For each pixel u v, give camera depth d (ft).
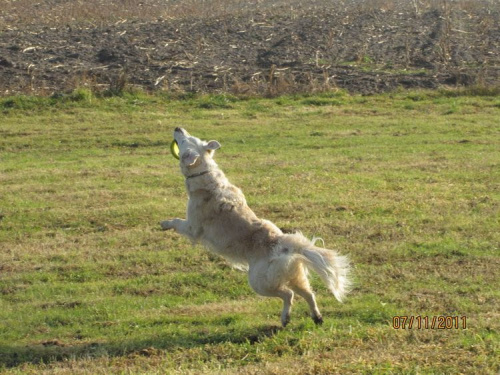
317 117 74.38
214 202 30.01
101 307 32.76
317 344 26.96
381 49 103.04
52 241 41.45
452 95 81.97
